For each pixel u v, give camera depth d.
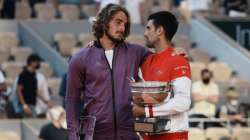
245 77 27.89
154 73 11.16
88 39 27.42
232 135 21.59
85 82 11.39
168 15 11.25
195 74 26.41
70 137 11.38
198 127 21.97
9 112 22.00
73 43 27.42
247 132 21.66
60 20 28.80
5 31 27.88
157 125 10.85
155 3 30.84
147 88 10.82
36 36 27.05
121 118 11.22
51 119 18.83
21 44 27.67
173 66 11.06
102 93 11.23
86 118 11.32
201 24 29.52
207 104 23.12
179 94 10.95
